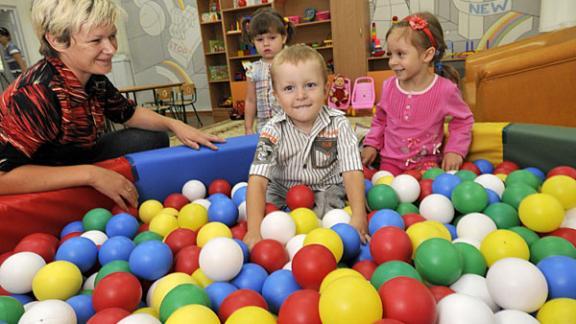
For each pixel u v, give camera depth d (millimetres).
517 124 1673
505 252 974
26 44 6621
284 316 755
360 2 4727
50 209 1327
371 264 1027
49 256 1189
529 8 4609
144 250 1047
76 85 1343
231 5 5727
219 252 992
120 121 1748
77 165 1407
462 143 1717
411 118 1811
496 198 1348
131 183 1487
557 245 988
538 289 805
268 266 1082
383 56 5000
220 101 6391
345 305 683
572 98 1958
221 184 1669
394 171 1879
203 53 6148
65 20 1183
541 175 1512
